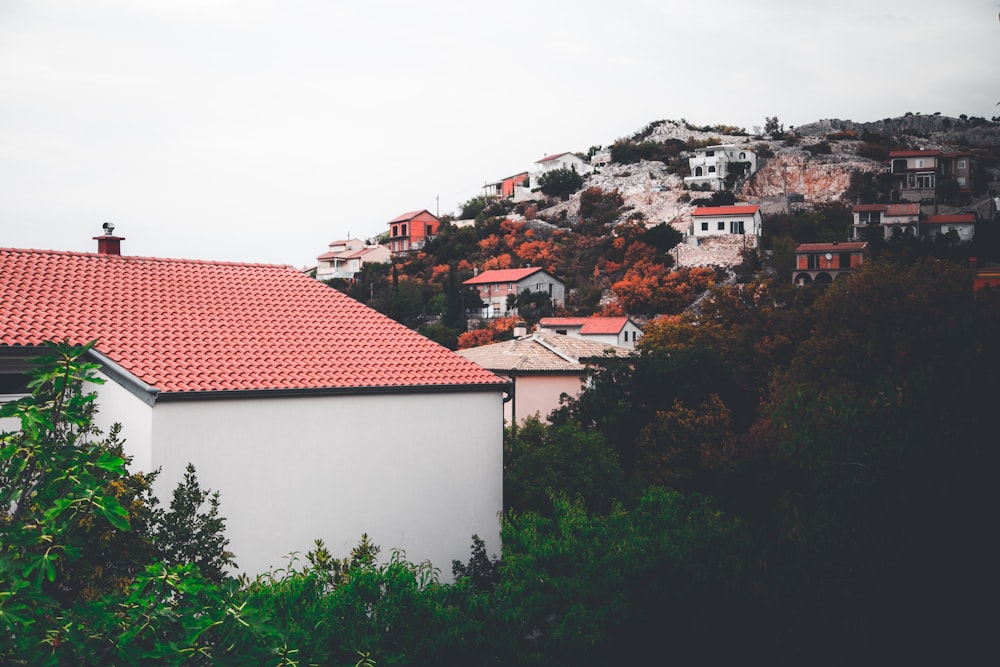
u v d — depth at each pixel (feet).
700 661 42.96
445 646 45.44
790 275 330.75
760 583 40.01
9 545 28.86
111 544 45.11
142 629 29.84
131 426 61.31
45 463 30.48
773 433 86.22
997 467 34.58
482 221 453.58
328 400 68.03
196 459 61.11
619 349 160.86
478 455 76.59
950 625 33.12
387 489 70.85
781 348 128.16
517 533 59.36
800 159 475.72
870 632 34.12
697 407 99.81
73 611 29.81
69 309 69.15
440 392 74.13
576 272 362.33
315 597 45.32
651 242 368.68
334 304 84.58
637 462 96.12
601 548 54.60
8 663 27.40
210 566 48.21
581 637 46.68
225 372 65.77
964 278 103.96
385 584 47.34
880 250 328.49
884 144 522.47
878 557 34.99
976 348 40.55
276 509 64.75
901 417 39.04
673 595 45.55
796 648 36.47
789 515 40.96
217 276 83.51
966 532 33.78
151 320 71.61
